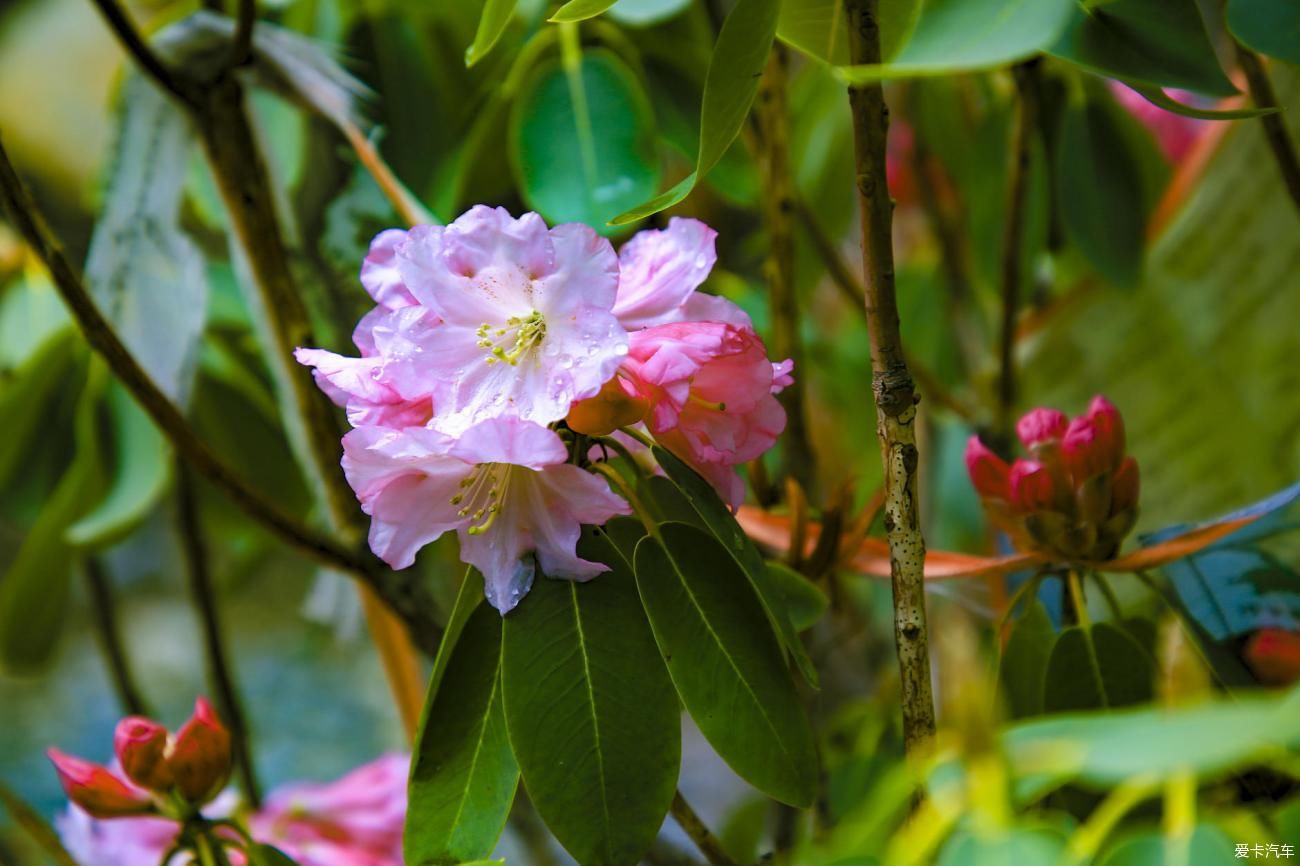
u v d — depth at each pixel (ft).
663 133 4.03
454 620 3.38
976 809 2.96
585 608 3.34
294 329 3.86
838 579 3.90
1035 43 3.12
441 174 4.09
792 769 3.34
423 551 3.84
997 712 3.56
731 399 3.35
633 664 3.34
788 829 3.90
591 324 3.27
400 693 3.96
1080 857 2.96
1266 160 4.15
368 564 3.78
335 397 3.35
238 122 3.87
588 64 3.96
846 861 3.04
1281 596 3.56
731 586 3.37
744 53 3.22
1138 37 3.27
